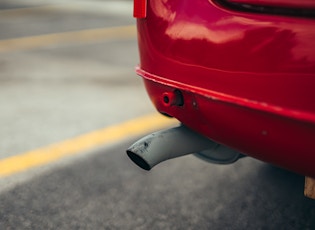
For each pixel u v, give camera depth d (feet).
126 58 21.99
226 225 7.73
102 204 8.35
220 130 5.79
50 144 11.10
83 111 13.74
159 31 6.25
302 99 4.78
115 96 15.44
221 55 5.45
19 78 17.81
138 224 7.73
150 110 13.97
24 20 34.24
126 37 27.76
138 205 8.34
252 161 10.24
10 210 8.06
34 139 11.41
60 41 26.30
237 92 5.34
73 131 12.02
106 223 7.74
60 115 13.32
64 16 36.65
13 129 12.10
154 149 6.35
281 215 8.05
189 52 5.83
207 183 9.21
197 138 6.82
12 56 22.18
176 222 7.80
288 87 4.88
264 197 8.68
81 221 7.79
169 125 12.59
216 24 5.48
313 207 8.32
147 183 9.18
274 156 5.38
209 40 5.55
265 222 7.83
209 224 7.75
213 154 7.63
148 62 6.64
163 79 6.31
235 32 5.28
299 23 4.75
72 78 17.94
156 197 8.63
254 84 5.17
